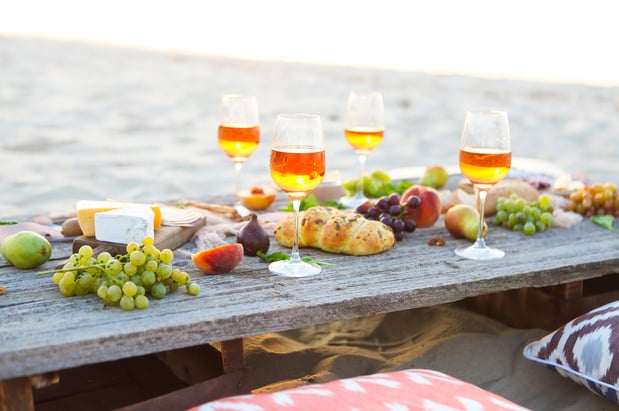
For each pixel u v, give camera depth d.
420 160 7.55
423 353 2.52
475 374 2.42
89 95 10.97
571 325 2.20
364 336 2.82
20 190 5.78
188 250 2.33
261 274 2.13
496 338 2.57
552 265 2.27
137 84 12.42
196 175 6.59
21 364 1.61
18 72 12.75
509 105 11.42
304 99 11.68
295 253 2.19
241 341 2.03
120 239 2.13
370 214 2.51
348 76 14.80
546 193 3.08
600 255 2.38
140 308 1.84
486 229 2.47
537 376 2.38
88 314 1.80
